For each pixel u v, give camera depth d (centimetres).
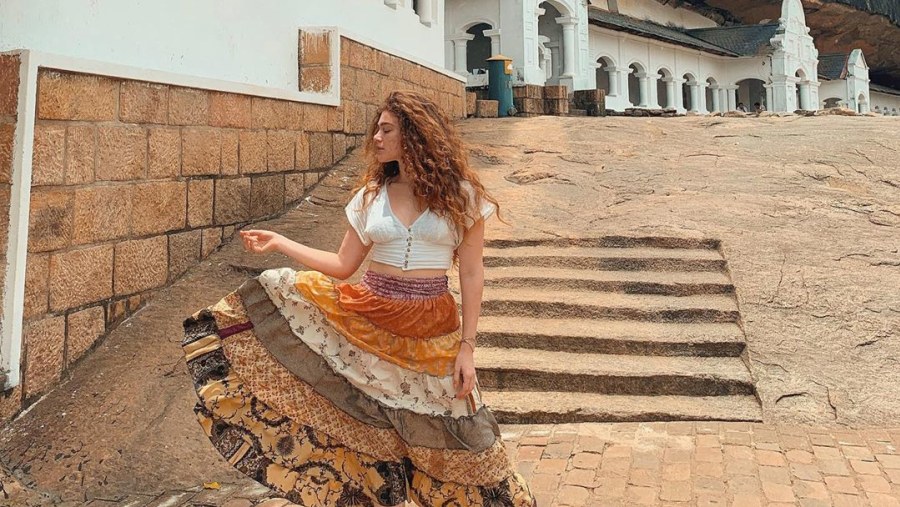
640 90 2733
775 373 483
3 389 413
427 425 254
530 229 718
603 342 523
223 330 262
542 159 978
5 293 420
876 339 512
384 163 268
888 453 388
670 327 540
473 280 260
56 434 410
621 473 374
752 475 365
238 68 725
